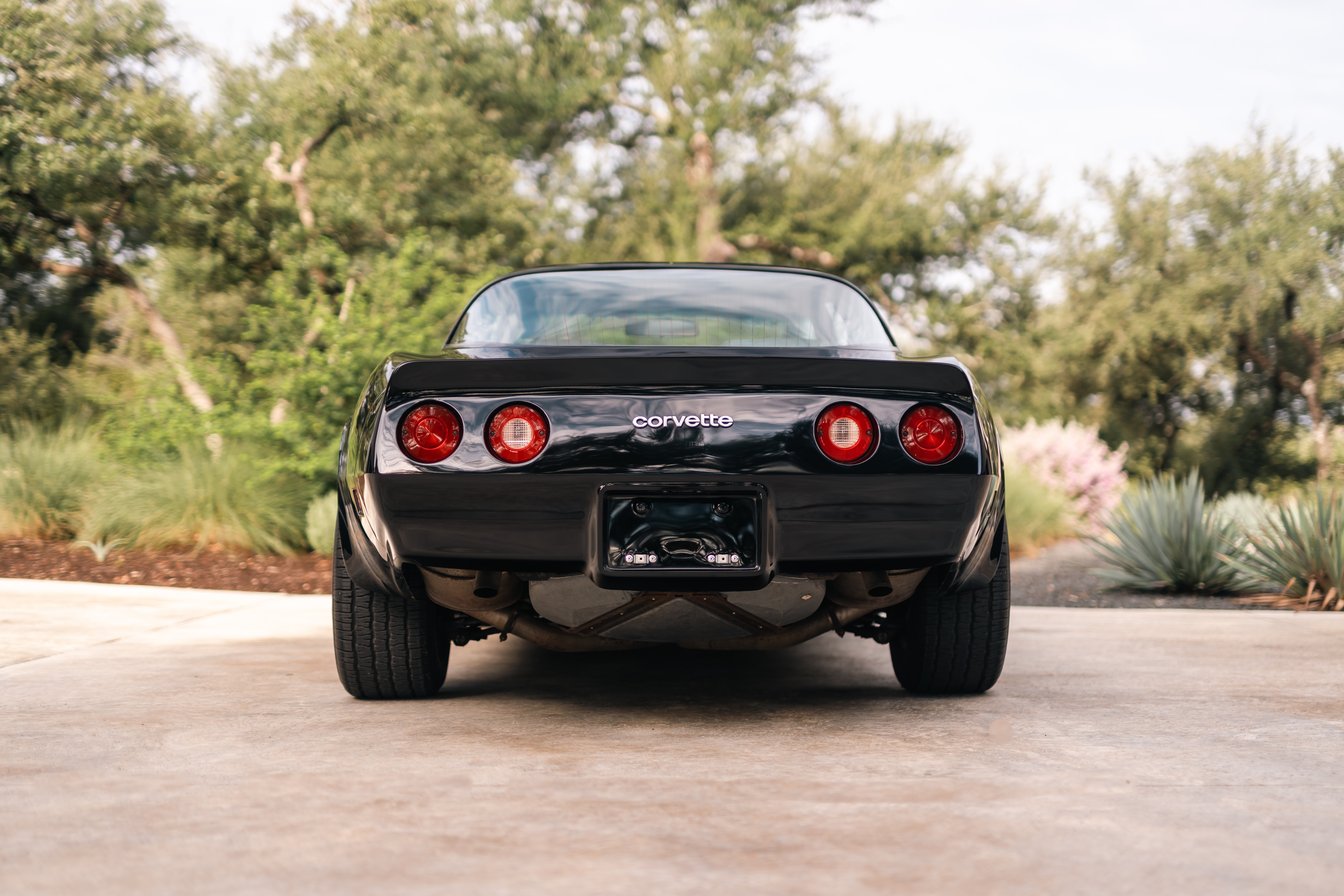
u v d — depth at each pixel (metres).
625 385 2.48
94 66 10.93
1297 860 1.76
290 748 2.53
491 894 1.61
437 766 2.36
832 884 1.66
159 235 12.22
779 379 2.49
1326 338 20.55
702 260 22.28
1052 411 23.03
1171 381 22.45
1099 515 11.05
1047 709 3.01
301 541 8.02
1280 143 20.59
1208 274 20.83
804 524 2.48
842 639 4.52
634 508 2.46
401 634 2.99
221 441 8.52
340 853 1.79
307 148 13.02
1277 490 22.03
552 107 20.58
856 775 2.29
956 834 1.89
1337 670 3.62
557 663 3.89
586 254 22.05
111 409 10.65
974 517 2.54
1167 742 2.59
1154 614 5.17
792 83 22.88
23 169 10.41
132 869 1.72
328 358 8.55
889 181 22.20
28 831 1.91
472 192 15.02
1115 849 1.81
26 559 6.99
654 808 2.04
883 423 2.50
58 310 13.23
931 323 22.20
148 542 7.71
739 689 3.34
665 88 21.95
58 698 3.11
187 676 3.48
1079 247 22.27
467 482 2.46
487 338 2.97
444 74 17.28
